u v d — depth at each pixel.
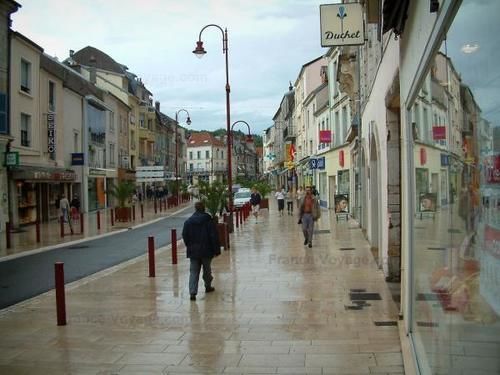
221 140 131.38
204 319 7.84
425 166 4.65
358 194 23.12
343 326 7.22
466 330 2.83
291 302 8.78
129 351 6.38
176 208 45.66
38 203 30.14
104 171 42.84
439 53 3.74
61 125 33.66
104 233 23.41
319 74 47.69
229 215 21.44
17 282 11.66
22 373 5.70
